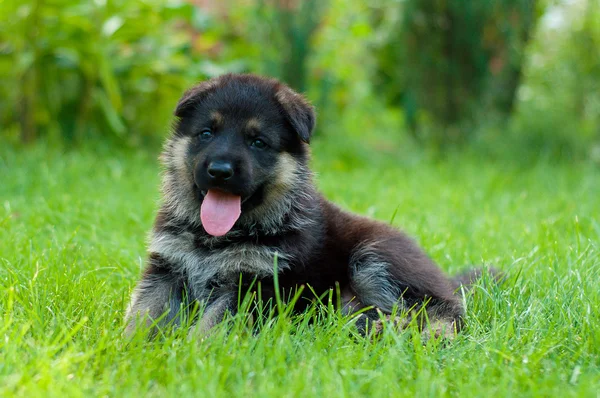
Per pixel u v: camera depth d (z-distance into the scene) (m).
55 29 2.83
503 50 3.49
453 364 1.60
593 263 1.85
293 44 3.29
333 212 1.84
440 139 3.57
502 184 2.69
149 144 3.12
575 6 3.92
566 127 3.51
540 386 1.55
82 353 1.57
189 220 1.78
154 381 1.55
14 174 2.40
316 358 1.58
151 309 1.74
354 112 4.11
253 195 1.76
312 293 1.75
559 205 2.39
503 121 3.63
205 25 3.21
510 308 1.73
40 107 2.98
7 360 1.54
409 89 3.62
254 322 1.72
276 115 1.77
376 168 3.07
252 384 1.55
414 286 1.76
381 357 1.60
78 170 2.50
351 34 3.70
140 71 3.06
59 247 1.93
